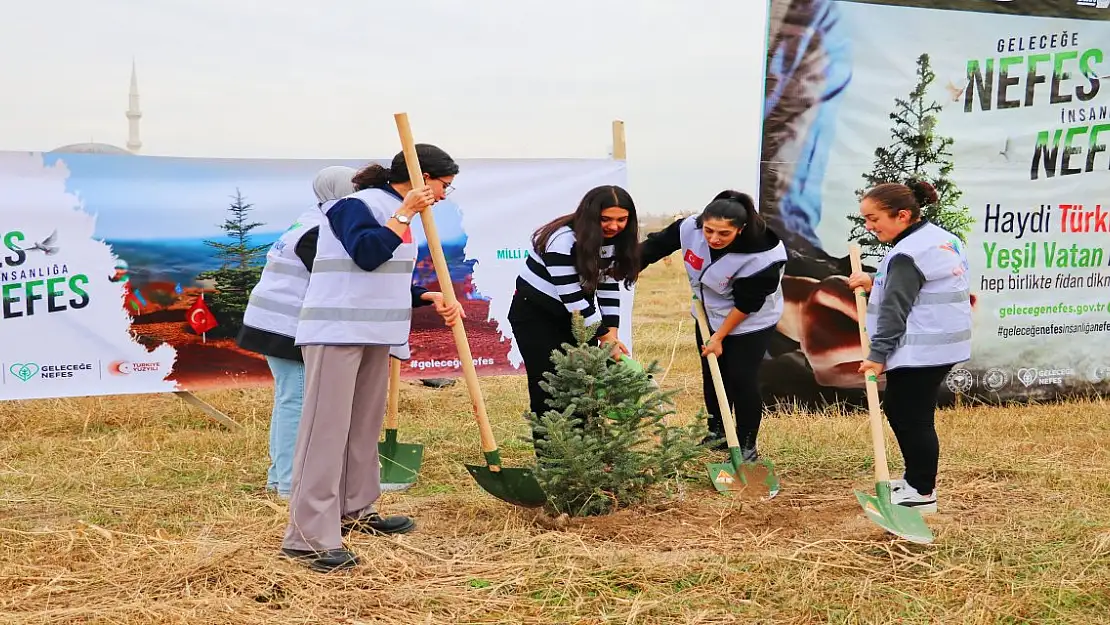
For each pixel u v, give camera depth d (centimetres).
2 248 603
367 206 371
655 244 556
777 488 507
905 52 717
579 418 451
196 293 640
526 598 357
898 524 413
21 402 691
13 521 446
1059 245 765
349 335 371
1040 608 351
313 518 377
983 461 568
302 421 377
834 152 709
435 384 797
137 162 625
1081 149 761
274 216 651
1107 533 423
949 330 438
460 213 687
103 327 626
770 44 692
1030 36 741
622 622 337
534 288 480
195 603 340
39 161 608
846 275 717
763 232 515
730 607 352
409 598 351
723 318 546
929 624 338
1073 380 776
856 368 720
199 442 603
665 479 477
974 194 743
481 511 459
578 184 705
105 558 388
